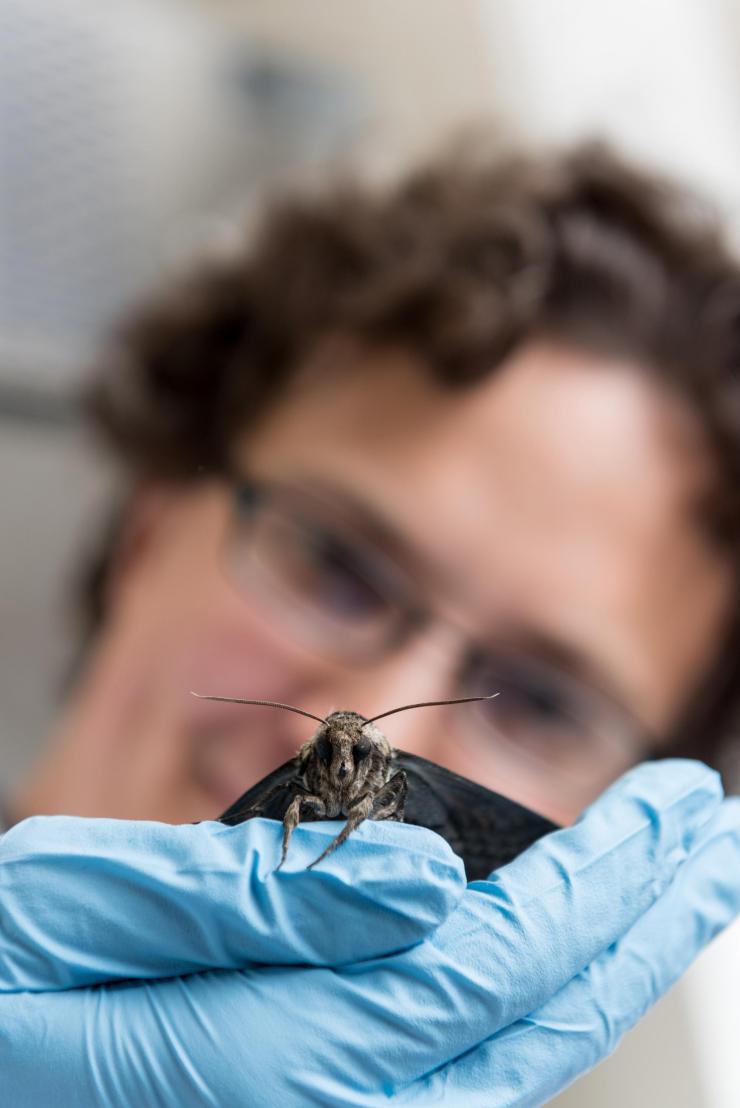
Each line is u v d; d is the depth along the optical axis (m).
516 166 0.54
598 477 0.50
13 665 0.60
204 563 0.51
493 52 0.80
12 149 0.62
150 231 0.67
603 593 0.50
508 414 0.50
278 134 0.72
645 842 0.40
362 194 0.55
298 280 0.54
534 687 0.49
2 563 0.61
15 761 0.58
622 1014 0.40
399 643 0.49
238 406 0.53
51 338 0.63
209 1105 0.38
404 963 0.38
